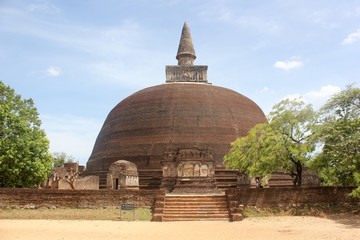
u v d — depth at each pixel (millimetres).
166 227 20578
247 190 26562
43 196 26578
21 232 18141
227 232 18641
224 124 43969
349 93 26656
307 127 29281
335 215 25203
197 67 52125
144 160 41969
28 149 30578
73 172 40188
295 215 25391
